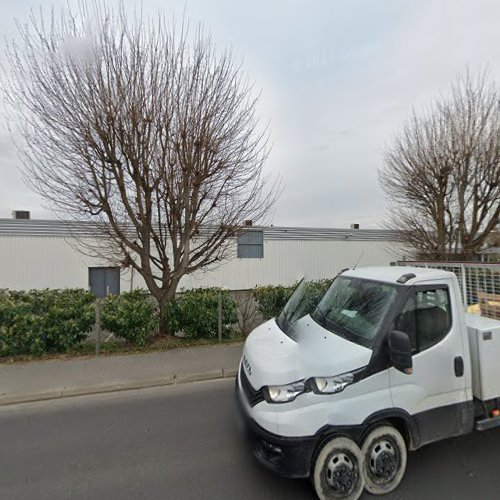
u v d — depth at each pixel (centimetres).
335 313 317
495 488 244
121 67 532
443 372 261
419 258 1062
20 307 550
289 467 227
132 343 603
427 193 936
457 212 902
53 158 539
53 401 408
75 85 520
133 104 541
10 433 335
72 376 470
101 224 604
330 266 2028
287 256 1939
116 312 586
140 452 298
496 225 856
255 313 717
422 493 240
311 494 242
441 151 873
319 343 276
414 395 250
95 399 411
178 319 643
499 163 798
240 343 620
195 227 644
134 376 470
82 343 601
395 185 1014
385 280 287
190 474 267
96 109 530
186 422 351
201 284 1741
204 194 641
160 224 628
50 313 554
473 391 279
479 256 910
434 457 281
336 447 232
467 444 301
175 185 610
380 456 243
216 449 302
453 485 247
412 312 260
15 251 1505
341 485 230
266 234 1897
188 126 585
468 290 535
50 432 335
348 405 235
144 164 572
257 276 1870
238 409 287
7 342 538
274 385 242
